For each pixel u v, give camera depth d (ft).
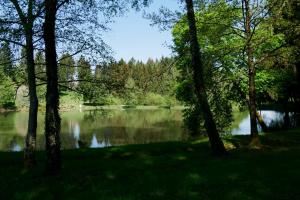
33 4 51.49
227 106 88.02
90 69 65.51
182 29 100.53
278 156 55.01
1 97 63.05
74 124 229.25
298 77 128.26
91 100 67.56
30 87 56.85
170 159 58.29
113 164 55.72
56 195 35.04
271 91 118.62
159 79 70.49
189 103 95.61
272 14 67.51
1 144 142.51
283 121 169.78
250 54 71.10
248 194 33.24
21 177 45.65
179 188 35.94
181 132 177.37
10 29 50.70
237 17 71.05
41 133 173.58
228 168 45.16
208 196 33.04
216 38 73.46
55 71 45.44
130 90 67.56
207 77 81.25
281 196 32.53
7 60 58.23
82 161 63.00
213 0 69.56
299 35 68.23
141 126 212.64
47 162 45.19
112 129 197.67
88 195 34.35
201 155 60.34
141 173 44.29
